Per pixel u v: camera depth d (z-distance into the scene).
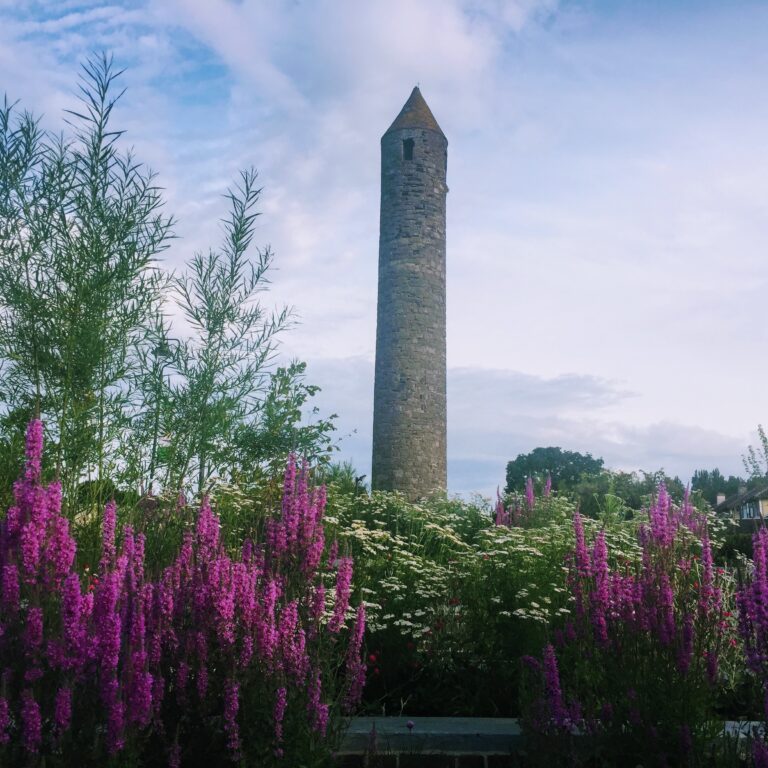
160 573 4.25
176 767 3.34
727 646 5.47
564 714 3.94
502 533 8.48
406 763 4.45
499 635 6.29
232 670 3.53
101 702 3.09
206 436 7.49
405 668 6.04
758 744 3.48
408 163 18.14
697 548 8.52
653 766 4.02
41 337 6.06
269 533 4.50
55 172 6.10
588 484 21.31
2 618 3.08
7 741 2.80
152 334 7.10
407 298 17.64
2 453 6.03
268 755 3.48
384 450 17.38
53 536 3.31
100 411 6.37
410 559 7.41
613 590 4.84
